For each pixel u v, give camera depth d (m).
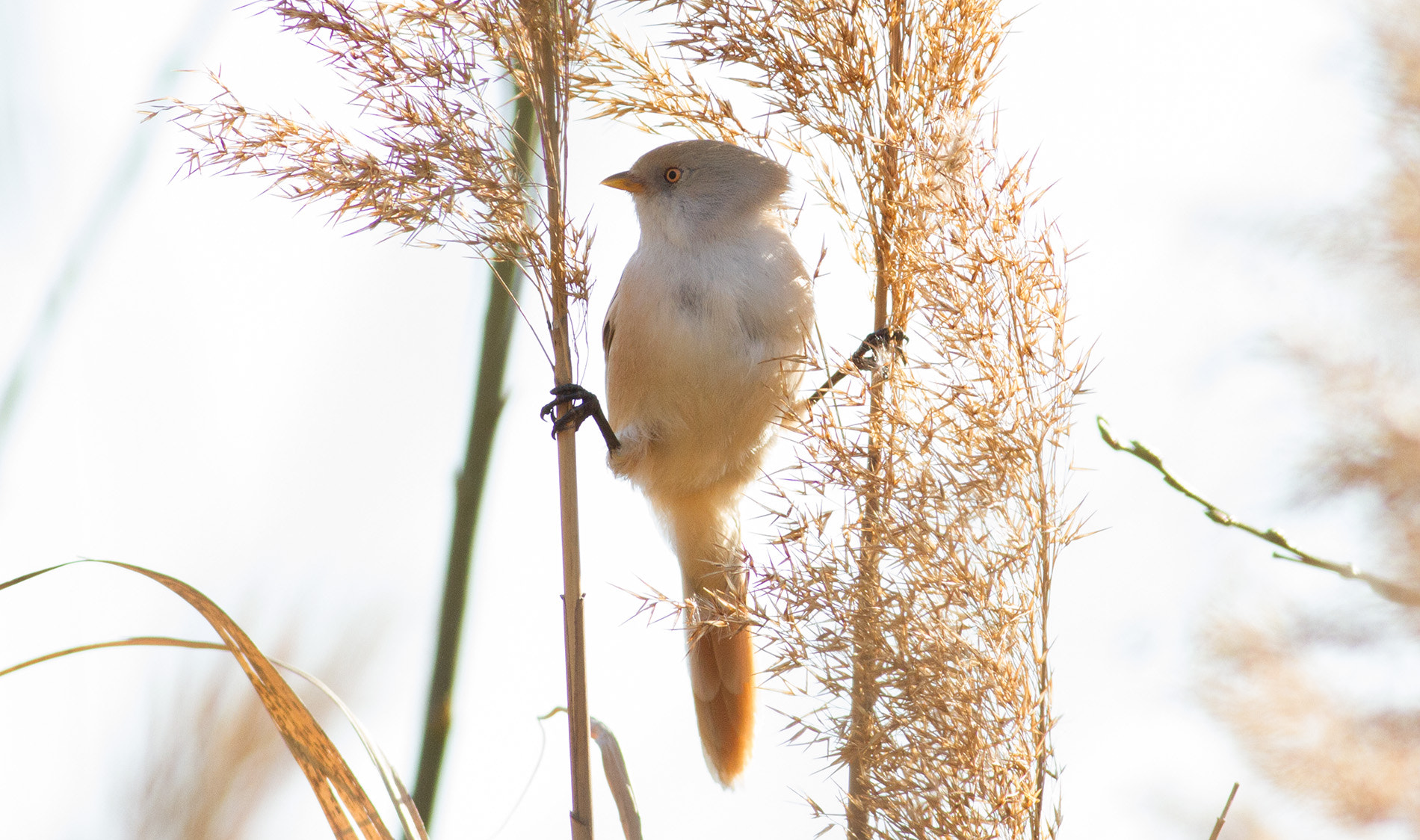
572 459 4.02
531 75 4.02
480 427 4.08
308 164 3.97
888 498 3.80
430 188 3.98
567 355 4.12
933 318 3.99
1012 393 3.88
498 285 4.15
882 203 4.44
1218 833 2.54
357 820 3.17
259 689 2.31
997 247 3.98
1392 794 2.32
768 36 4.45
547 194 4.07
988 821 3.53
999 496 3.76
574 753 3.74
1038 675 3.65
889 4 4.43
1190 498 3.33
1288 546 2.91
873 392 3.98
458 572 4.01
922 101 4.38
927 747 3.56
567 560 3.93
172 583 2.93
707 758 5.68
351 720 2.77
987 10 4.36
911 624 3.64
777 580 3.76
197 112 3.95
